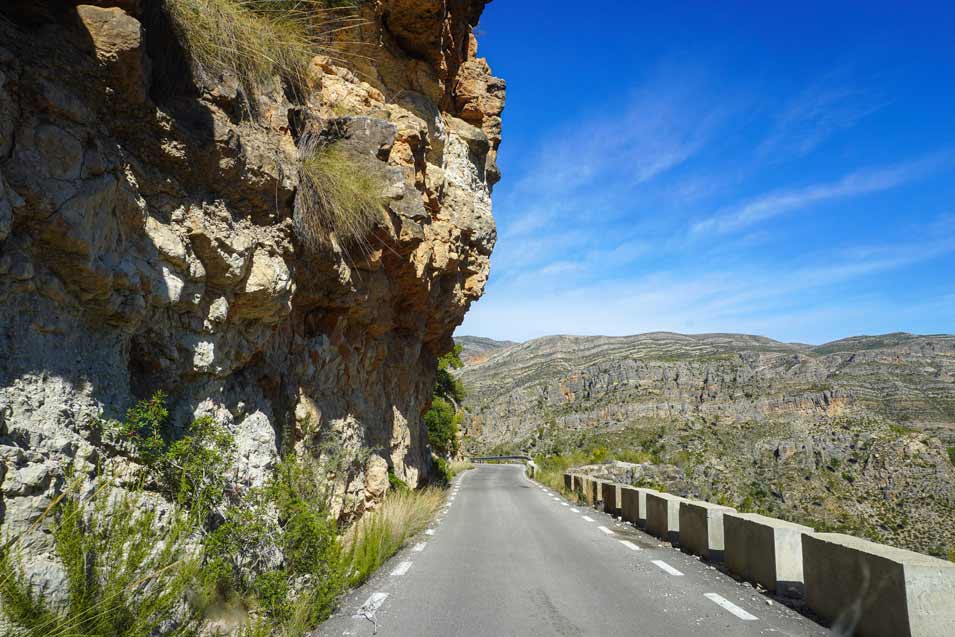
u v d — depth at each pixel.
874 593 4.90
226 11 6.87
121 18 4.93
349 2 11.62
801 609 6.11
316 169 8.43
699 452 133.38
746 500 21.45
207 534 5.14
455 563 8.92
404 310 15.64
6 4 4.48
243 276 6.79
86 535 3.74
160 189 5.72
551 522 14.09
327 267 9.38
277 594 5.33
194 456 5.14
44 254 4.41
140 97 5.24
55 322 4.47
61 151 4.47
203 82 6.38
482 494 23.02
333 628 5.57
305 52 9.03
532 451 156.12
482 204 18.02
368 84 12.22
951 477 112.69
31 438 3.91
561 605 6.41
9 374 3.98
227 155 6.33
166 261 5.66
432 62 14.55
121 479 4.57
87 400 4.56
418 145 12.43
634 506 13.66
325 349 10.30
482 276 18.48
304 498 7.00
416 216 11.23
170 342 5.91
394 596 6.84
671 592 6.95
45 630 3.34
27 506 3.71
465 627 5.62
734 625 5.59
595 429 162.88
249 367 8.04
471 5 17.91
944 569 4.54
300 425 9.22
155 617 3.95
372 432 13.77
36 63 4.39
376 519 10.24
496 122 19.14
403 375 17.67
